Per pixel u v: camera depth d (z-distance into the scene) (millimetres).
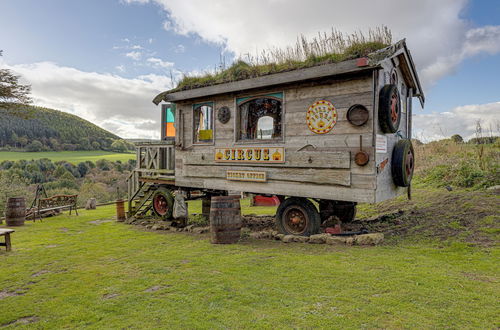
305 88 7191
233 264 5266
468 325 3031
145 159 11250
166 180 10289
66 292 4340
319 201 8172
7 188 17906
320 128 6965
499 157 10648
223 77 8555
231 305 3668
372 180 6316
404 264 4863
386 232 7164
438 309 3371
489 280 4105
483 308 3355
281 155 7523
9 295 4359
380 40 7043
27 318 3621
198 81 9273
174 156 10422
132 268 5312
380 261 5082
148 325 3273
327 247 6289
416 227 7141
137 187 11445
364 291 3904
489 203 7496
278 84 7469
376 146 6371
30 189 22172
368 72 6375
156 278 4727
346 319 3225
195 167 9430
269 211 12195
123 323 3348
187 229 8875
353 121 6504
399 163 7012
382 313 3326
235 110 8461
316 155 7000
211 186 9023
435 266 4727
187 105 9680
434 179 11211
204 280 4535
